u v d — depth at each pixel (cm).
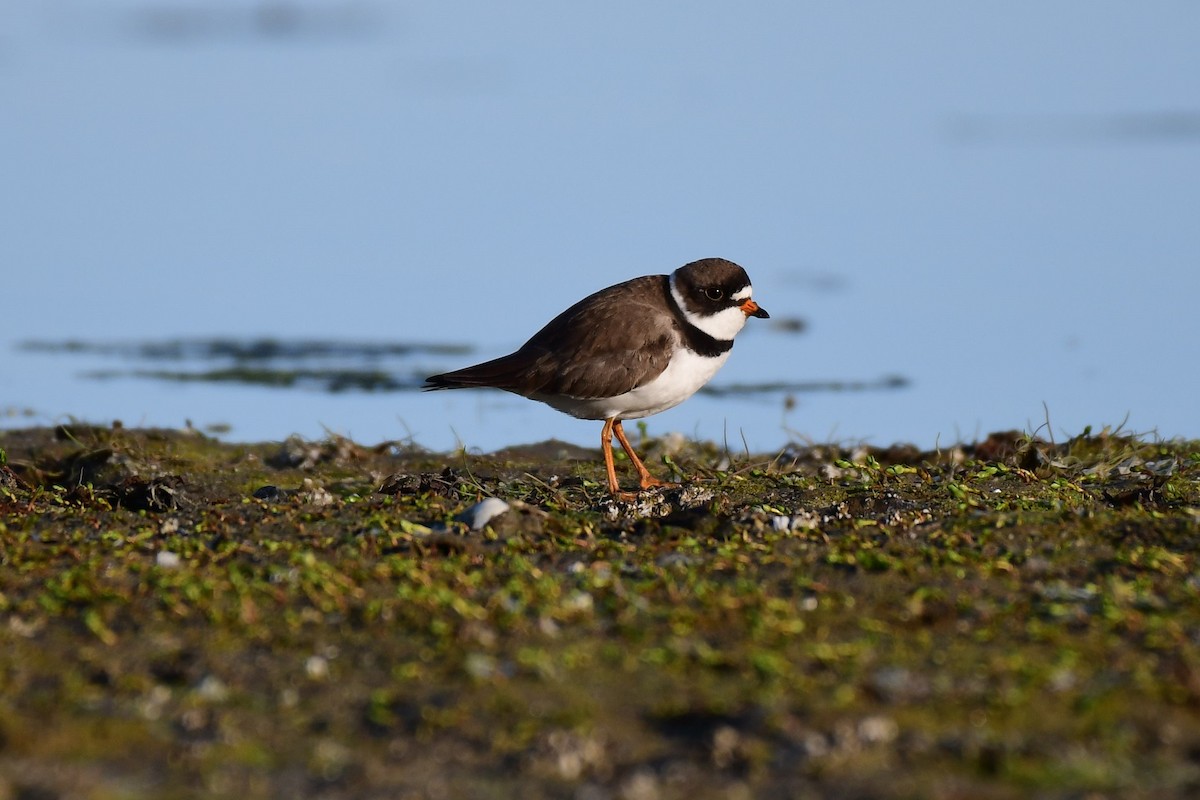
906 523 1265
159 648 977
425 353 2269
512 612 1017
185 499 1413
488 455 1764
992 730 827
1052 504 1319
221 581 1107
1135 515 1262
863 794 763
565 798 770
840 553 1160
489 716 861
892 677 893
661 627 995
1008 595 1059
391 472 1664
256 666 943
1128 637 964
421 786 785
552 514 1319
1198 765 786
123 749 830
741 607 1027
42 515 1363
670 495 1402
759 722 838
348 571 1119
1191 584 1072
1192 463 1541
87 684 921
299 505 1371
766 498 1412
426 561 1147
